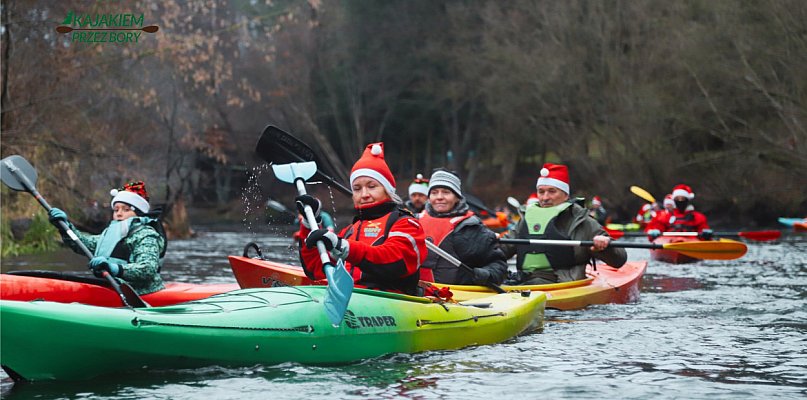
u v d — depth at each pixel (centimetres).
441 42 5366
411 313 700
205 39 2530
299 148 907
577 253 1127
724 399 562
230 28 2764
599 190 4591
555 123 4856
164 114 3291
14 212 2170
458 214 1021
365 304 672
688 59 3700
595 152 5319
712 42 3566
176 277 1531
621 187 4388
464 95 5538
